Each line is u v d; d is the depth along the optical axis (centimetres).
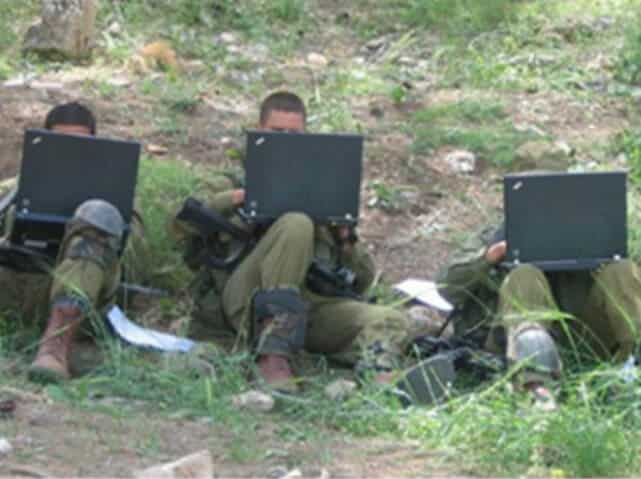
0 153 1806
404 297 1587
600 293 1381
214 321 1473
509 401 1266
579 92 2164
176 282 1584
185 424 1230
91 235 1347
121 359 1334
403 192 1839
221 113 2016
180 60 2236
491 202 1838
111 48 2220
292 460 1161
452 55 2306
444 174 1889
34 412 1215
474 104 2077
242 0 2480
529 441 1191
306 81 2191
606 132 2030
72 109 1459
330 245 1445
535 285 1350
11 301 1443
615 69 2236
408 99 2127
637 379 1295
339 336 1419
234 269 1446
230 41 2338
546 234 1370
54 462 1112
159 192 1698
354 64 2297
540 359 1295
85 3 2186
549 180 1367
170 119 1961
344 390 1305
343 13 2508
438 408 1266
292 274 1362
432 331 1548
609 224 1377
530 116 2072
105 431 1190
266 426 1241
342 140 1396
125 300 1451
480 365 1366
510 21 2428
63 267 1334
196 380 1316
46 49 2172
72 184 1388
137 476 1052
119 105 1997
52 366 1295
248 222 1394
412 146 1936
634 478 1171
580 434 1186
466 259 1428
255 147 1384
